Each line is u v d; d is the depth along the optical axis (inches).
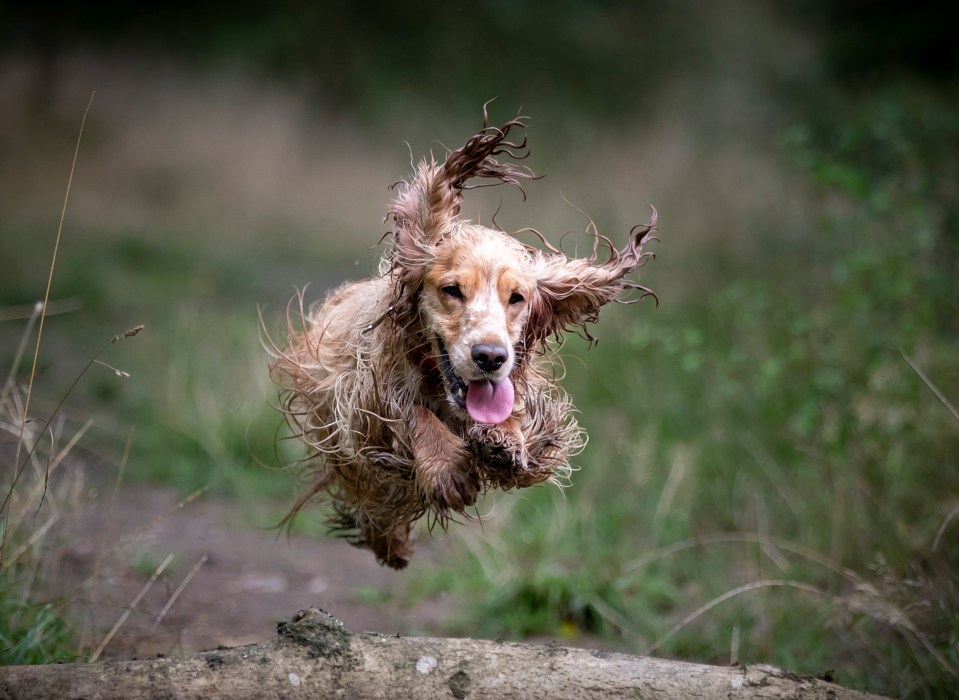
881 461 396.2
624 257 277.0
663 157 900.0
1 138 1061.1
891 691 300.2
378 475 263.9
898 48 1429.6
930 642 311.3
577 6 1557.6
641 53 1517.0
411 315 258.5
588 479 469.4
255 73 1346.0
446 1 1503.4
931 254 450.9
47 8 1362.0
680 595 393.4
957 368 407.5
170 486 484.4
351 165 1160.8
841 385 416.5
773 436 456.4
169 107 1170.0
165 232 954.7
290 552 430.6
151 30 1397.6
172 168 1079.6
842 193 487.8
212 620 355.6
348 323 276.7
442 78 1434.5
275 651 214.1
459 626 375.2
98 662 210.5
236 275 856.9
